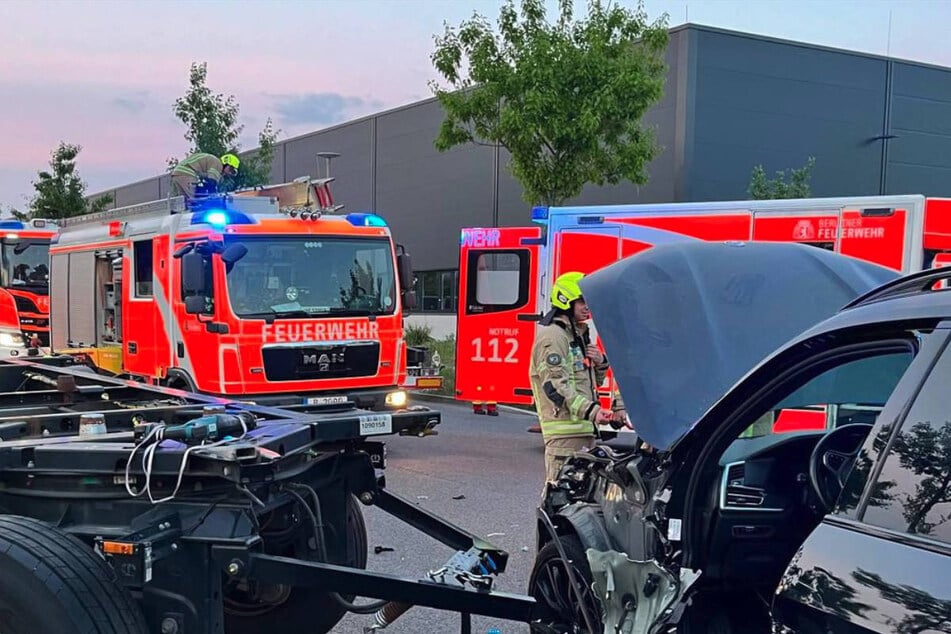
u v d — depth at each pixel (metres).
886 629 1.84
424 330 24.17
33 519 3.10
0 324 15.97
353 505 4.40
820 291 3.43
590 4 12.73
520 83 12.55
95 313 11.40
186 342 8.94
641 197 18.73
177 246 9.06
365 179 28.56
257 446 3.01
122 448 3.04
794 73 18.92
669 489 3.05
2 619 2.79
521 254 10.86
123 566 2.90
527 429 12.06
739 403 2.85
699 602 3.06
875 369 3.02
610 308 3.33
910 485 1.97
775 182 17.44
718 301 3.37
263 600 4.21
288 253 8.86
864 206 7.96
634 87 12.33
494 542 6.18
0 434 3.36
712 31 17.94
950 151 21.05
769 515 3.05
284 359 8.65
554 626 3.45
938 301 2.10
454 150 24.78
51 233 16.45
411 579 3.29
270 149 18.42
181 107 16.83
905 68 20.30
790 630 2.15
